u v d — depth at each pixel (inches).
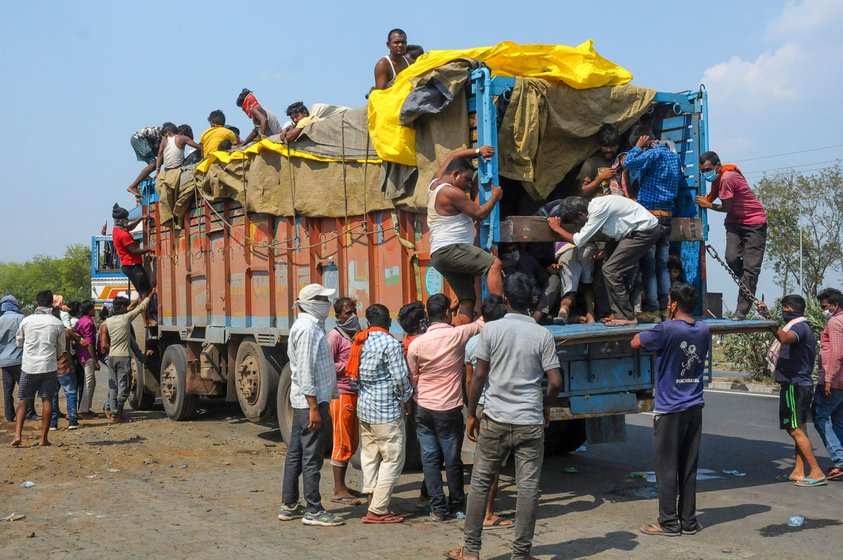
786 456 367.2
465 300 281.7
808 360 314.2
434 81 287.3
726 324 292.0
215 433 455.2
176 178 485.1
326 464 360.5
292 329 260.2
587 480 328.8
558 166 314.2
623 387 297.0
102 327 506.6
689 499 244.7
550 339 220.2
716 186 342.0
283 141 375.9
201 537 241.9
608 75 313.4
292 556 223.0
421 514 274.1
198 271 478.3
